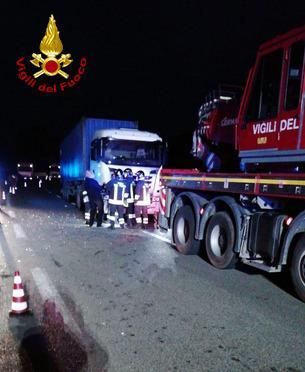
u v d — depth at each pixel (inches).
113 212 433.4
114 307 187.5
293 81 214.8
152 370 131.6
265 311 185.8
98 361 136.7
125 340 153.1
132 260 283.0
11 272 244.7
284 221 214.7
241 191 242.8
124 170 496.7
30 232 397.1
